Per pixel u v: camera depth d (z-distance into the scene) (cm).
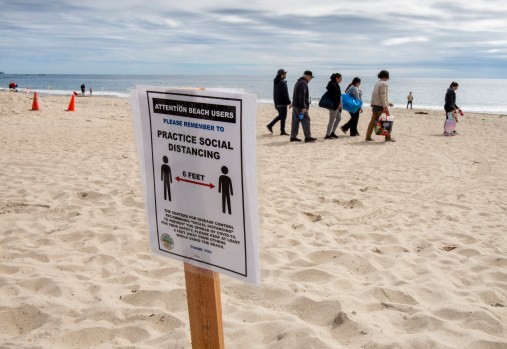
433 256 409
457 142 1184
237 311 296
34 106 1658
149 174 170
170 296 317
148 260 392
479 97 8612
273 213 539
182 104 153
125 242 430
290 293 324
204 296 170
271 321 279
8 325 279
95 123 1491
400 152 1012
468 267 381
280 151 989
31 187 621
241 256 154
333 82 1155
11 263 369
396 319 291
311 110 2264
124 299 316
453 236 471
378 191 672
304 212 551
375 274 369
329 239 455
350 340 264
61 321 279
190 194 161
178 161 160
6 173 710
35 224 477
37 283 334
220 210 155
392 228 498
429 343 255
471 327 279
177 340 257
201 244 164
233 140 145
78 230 455
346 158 928
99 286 331
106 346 256
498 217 548
